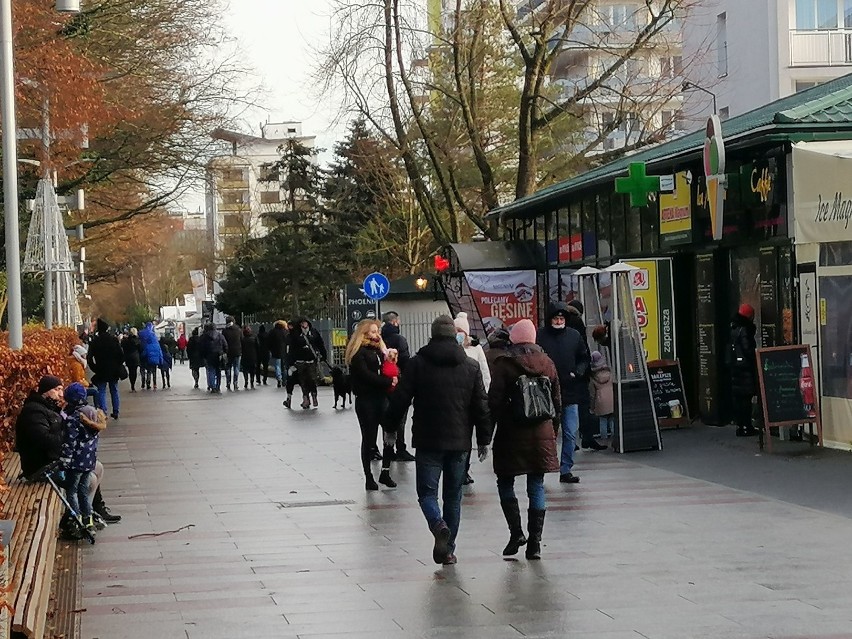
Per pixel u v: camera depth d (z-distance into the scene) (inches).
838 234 591.2
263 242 2372.0
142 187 1448.1
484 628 295.4
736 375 680.4
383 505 511.8
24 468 427.5
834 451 610.2
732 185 703.7
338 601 330.6
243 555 405.4
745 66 1640.0
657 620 298.7
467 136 1540.4
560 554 388.8
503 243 1103.6
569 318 689.0
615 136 1818.4
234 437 841.5
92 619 318.0
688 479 551.5
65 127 941.8
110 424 985.5
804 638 278.7
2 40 711.1
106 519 480.1
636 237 856.3
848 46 1572.3
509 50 1549.0
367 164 1868.8
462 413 379.9
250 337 1509.6
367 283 1240.2
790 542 397.4
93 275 2370.8
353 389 564.1
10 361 544.7
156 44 1220.5
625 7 1758.1
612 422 730.2
